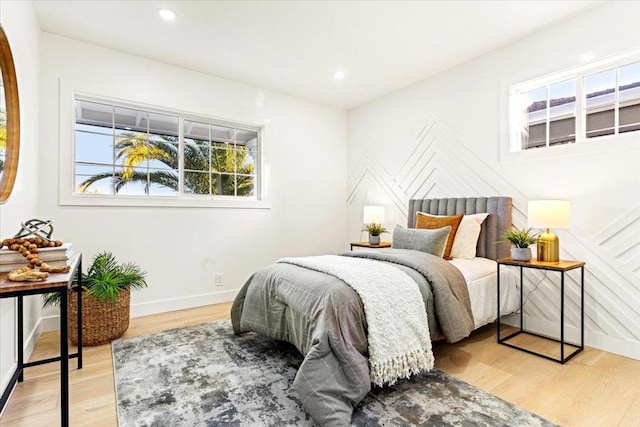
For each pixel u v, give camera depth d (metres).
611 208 2.39
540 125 2.92
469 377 1.99
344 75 3.68
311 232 4.50
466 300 2.27
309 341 1.81
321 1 2.40
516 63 2.93
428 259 2.36
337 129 4.79
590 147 2.49
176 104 3.44
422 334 1.93
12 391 1.85
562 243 2.63
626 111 2.43
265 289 2.33
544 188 2.75
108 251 3.05
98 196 3.01
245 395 1.79
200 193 3.69
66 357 1.30
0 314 1.77
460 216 3.08
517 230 2.73
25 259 1.49
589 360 2.24
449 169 3.49
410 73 3.63
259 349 2.40
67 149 2.87
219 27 2.74
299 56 3.24
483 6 2.46
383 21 2.65
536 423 1.54
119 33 2.83
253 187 4.11
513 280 2.82
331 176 4.73
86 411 1.67
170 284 3.38
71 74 2.90
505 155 3.00
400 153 4.08
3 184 1.85
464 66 3.37
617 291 2.36
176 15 2.57
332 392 1.54
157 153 3.42
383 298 1.88
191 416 1.60
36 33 2.59
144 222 3.24
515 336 2.69
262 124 4.06
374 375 1.71
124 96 3.14
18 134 2.00
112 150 3.18
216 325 2.93
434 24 2.69
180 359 2.23
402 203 4.06
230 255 3.78
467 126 3.33
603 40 2.43
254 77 3.73
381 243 4.07
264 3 2.42
